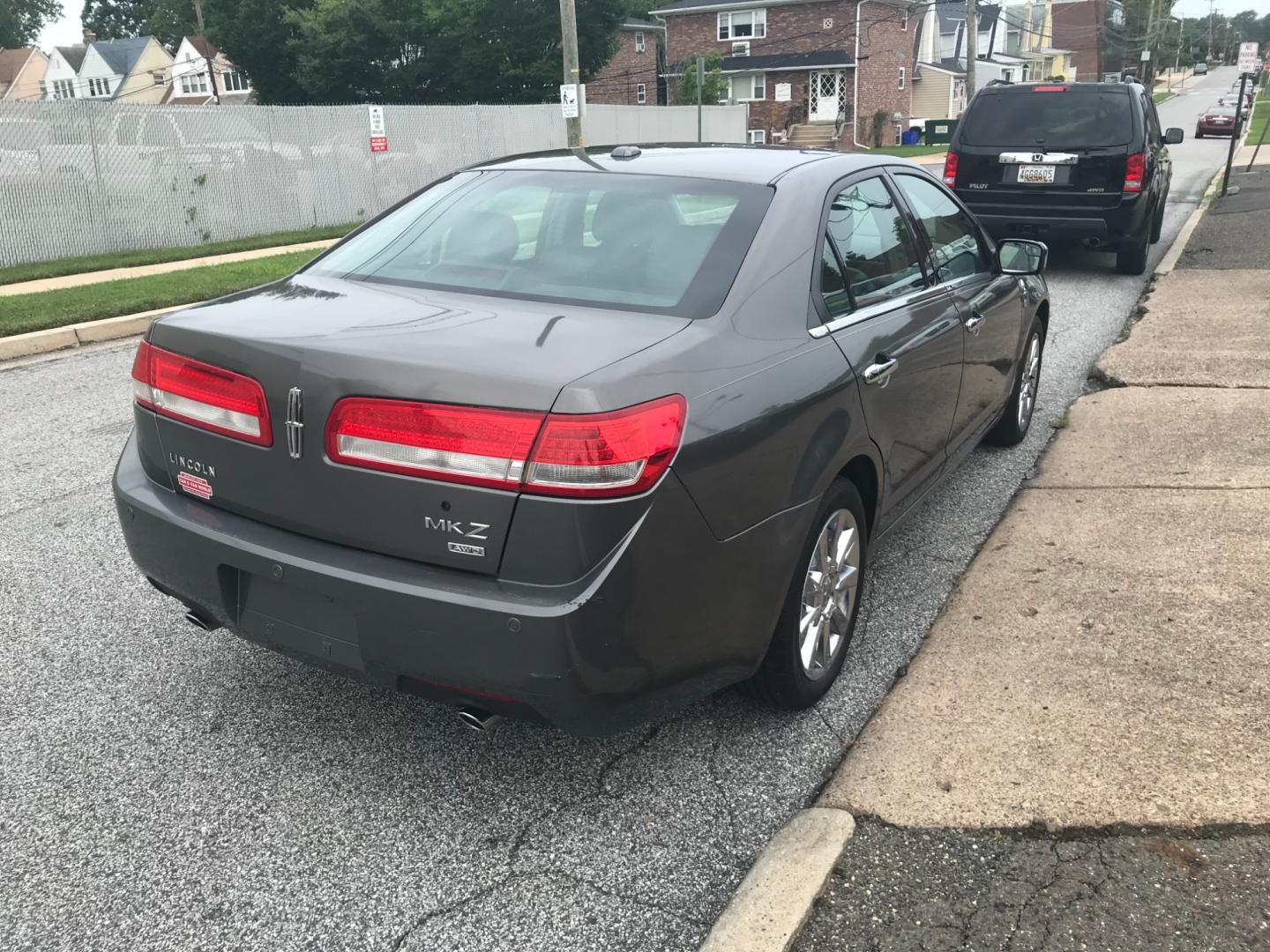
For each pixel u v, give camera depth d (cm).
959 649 360
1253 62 1797
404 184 2156
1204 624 368
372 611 253
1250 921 235
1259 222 1444
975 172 1115
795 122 5141
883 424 343
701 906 251
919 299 390
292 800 288
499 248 323
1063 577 412
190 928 242
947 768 291
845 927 236
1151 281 1071
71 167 1553
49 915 245
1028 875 250
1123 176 1045
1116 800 275
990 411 501
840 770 293
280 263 1345
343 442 254
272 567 267
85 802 287
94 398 728
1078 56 10169
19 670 356
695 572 258
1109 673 338
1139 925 235
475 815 283
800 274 314
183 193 1720
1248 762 288
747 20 5216
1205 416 618
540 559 238
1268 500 482
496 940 239
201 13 4256
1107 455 563
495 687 244
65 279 1275
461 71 3591
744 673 289
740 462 265
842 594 341
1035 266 492
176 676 354
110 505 514
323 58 3588
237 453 276
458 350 252
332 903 250
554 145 2577
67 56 7806
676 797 292
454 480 242
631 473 238
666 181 339
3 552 455
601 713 249
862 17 4984
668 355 260
